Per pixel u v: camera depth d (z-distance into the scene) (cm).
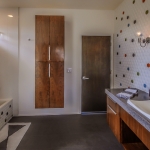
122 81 320
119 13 334
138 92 235
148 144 142
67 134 270
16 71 353
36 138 255
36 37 342
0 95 354
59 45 347
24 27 350
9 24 346
